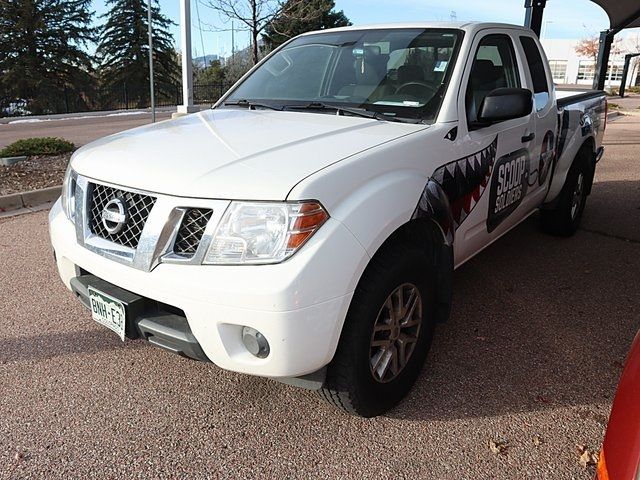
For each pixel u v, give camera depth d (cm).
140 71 3950
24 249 483
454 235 291
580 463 235
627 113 2311
